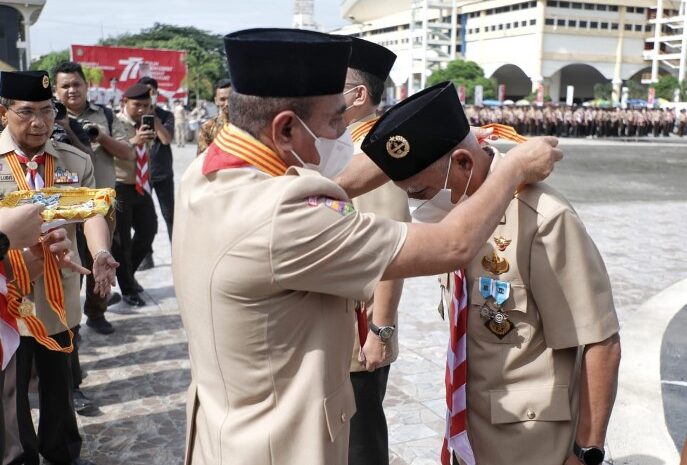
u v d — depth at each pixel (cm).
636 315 568
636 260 782
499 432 195
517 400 192
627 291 650
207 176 163
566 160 2216
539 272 184
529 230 184
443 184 181
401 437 371
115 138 552
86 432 382
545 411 190
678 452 344
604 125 3891
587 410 186
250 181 156
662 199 1301
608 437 357
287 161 162
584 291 182
